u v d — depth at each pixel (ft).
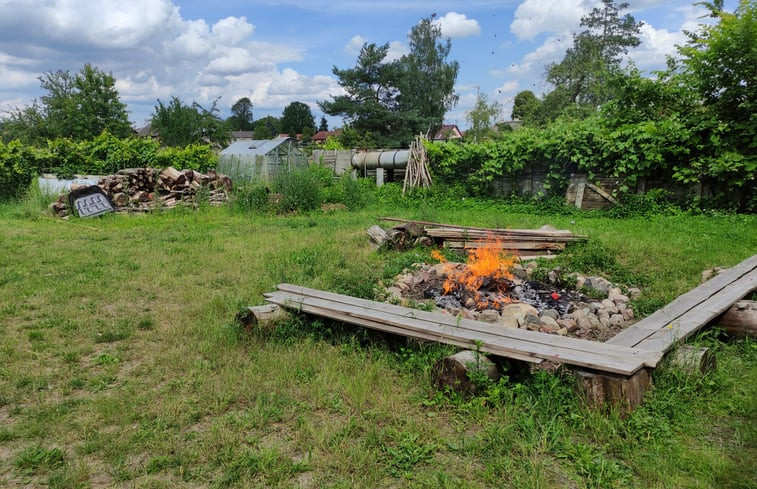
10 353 15.78
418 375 13.76
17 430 11.41
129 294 22.30
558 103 111.04
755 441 10.41
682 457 9.98
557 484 9.40
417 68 176.65
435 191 58.80
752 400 11.91
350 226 41.39
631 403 11.21
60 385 13.75
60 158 66.08
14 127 133.59
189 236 37.29
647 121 45.75
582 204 49.08
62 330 17.83
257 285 22.99
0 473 10.02
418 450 10.32
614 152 45.70
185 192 54.13
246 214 50.14
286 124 328.29
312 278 24.12
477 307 19.42
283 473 9.73
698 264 24.99
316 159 100.37
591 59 111.65
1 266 27.37
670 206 42.70
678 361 12.89
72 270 26.53
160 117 131.03
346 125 159.43
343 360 14.75
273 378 13.87
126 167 69.51
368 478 9.47
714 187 41.50
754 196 39.04
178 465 10.13
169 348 16.35
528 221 42.88
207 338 16.75
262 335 16.56
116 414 12.05
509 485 9.39
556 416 11.37
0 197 62.95
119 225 44.86
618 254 28.04
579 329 17.52
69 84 141.38
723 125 39.99
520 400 12.03
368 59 155.53
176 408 12.24
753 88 38.93
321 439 10.69
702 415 11.61
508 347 12.77
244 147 93.71
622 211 44.57
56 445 11.02
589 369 11.79
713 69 40.52
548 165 52.06
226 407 12.45
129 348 16.46
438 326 14.74
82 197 49.47
